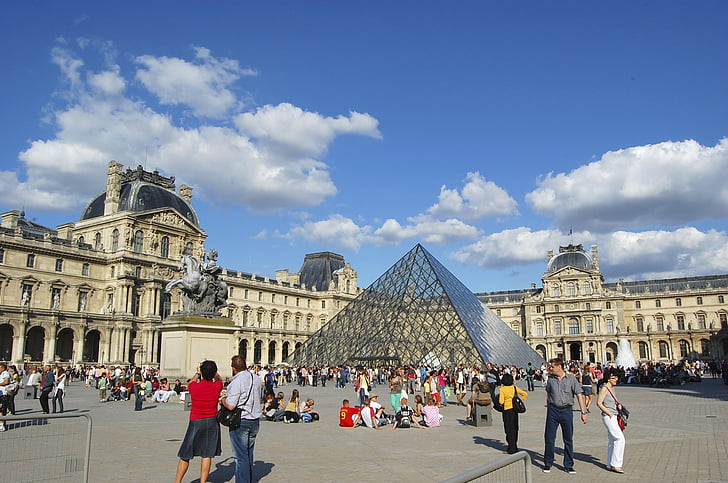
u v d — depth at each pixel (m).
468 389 65.12
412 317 84.81
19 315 105.69
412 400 51.78
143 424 30.25
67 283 119.06
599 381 58.28
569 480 17.84
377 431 29.27
